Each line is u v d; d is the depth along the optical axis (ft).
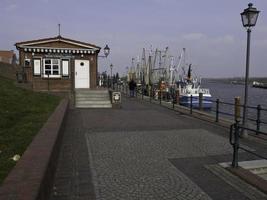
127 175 23.02
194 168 24.89
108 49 93.61
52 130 27.02
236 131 24.70
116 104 69.51
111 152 29.48
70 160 26.66
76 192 19.70
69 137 36.24
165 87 132.98
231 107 132.57
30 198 12.21
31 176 14.83
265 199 19.08
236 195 19.60
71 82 90.79
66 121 45.57
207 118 52.47
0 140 25.36
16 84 71.82
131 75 179.63
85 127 43.14
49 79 89.40
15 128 30.30
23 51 88.02
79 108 67.97
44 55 89.04
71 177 22.43
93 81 92.79
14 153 21.95
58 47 89.71
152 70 165.78
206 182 21.76
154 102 87.30
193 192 19.95
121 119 51.47
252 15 37.60
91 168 24.54
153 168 24.76
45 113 41.29
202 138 36.47
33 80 88.53
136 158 27.55
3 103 42.91
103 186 20.80
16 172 15.43
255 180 21.67
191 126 44.93
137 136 37.17
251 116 97.81
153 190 20.20
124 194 19.49
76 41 90.63
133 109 67.87
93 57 92.58
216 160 27.20
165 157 28.02
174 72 161.99
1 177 16.93
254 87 472.03
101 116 55.11
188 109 66.74
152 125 45.44
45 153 19.10
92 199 18.69
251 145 33.47
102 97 73.15
